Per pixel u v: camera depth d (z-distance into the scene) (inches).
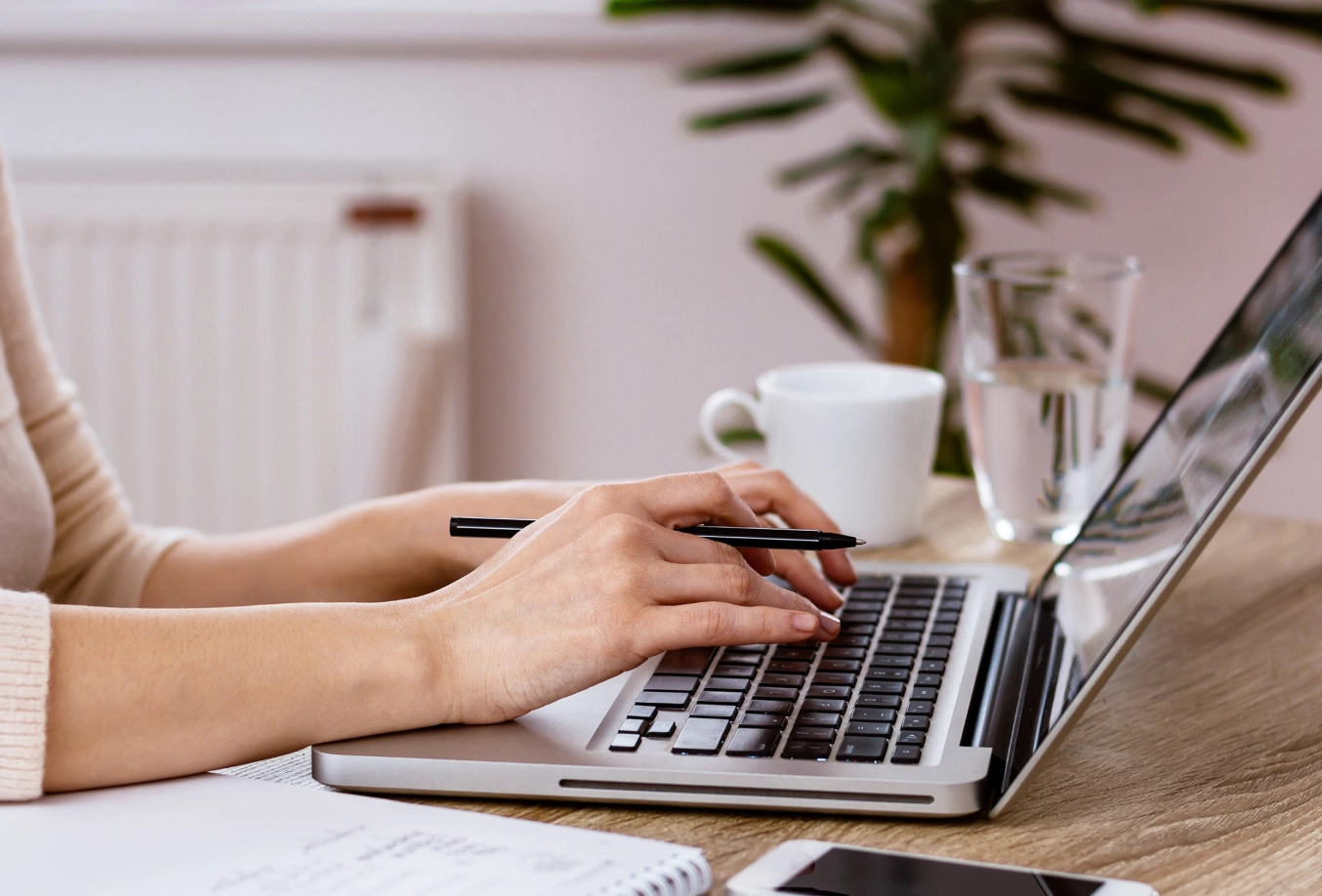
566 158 73.5
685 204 73.9
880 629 25.6
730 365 75.6
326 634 21.1
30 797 18.9
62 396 33.2
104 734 19.5
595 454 76.7
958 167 67.4
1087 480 34.0
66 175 70.9
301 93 73.0
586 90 72.8
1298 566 32.1
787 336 75.1
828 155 72.7
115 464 71.4
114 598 30.5
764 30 71.2
